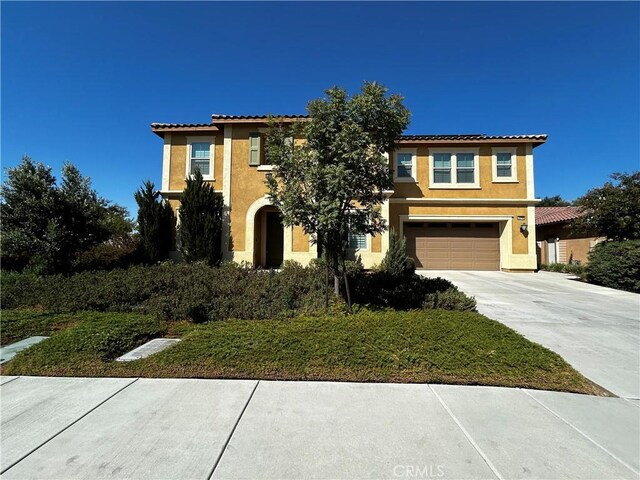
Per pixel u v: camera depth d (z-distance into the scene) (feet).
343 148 19.06
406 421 10.24
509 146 55.16
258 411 10.77
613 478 7.88
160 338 18.83
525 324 22.24
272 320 20.94
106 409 10.82
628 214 42.50
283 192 20.45
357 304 22.58
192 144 52.11
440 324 17.61
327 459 8.43
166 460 8.33
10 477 7.68
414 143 55.26
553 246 66.23
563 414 10.84
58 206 36.14
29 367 13.99
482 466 8.24
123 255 46.75
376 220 21.98
